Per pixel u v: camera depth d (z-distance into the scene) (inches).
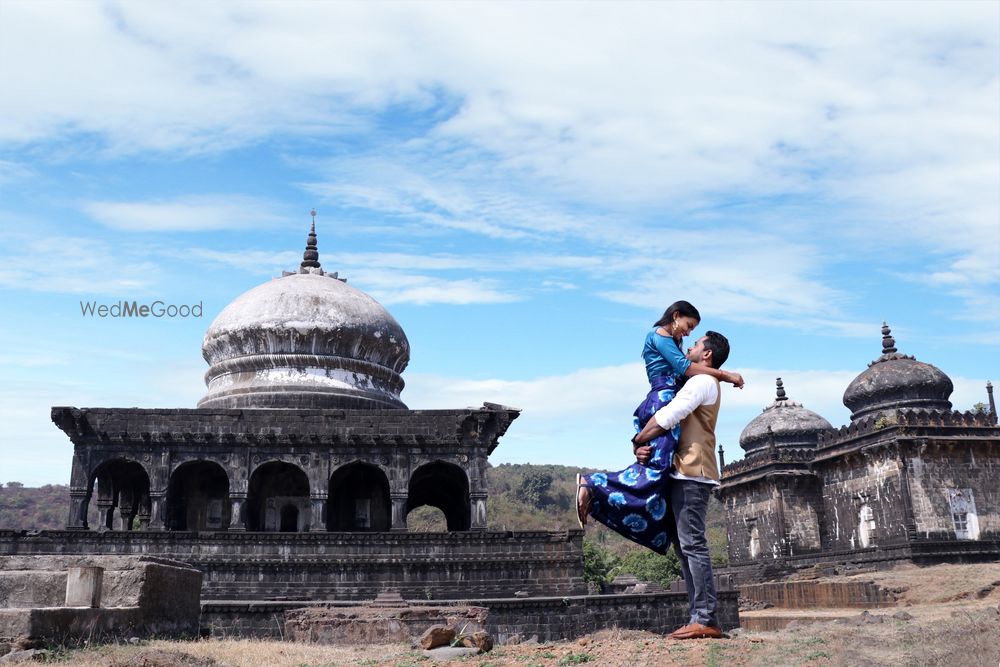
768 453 2314.2
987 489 1945.1
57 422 1489.9
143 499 1844.2
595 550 2760.8
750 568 2177.7
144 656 611.8
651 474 353.1
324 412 1534.2
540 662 433.7
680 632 401.7
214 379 1784.0
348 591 1359.5
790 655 389.7
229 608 1082.7
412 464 1529.3
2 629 598.9
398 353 1845.5
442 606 1119.6
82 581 692.7
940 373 2223.2
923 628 557.3
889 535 1957.4
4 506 5359.3
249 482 1504.7
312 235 1979.6
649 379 370.0
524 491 5408.5
